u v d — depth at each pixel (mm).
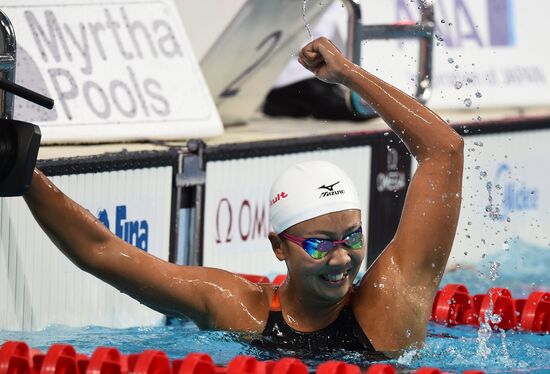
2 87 11492
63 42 18141
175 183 18047
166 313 12891
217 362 12094
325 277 11922
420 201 12430
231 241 19125
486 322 15070
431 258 12352
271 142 19547
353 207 11953
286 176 12297
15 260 15844
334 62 12758
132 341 14305
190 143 18125
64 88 17859
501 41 25688
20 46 17609
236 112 21672
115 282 12445
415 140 12484
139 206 17594
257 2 20703
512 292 20156
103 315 16922
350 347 12266
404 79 23344
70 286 16531
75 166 16562
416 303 12312
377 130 21344
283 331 12414
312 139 20219
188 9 21047
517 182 23688
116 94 18391
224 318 12641
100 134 17922
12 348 11562
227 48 20984
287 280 12602
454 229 12367
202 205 18484
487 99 24812
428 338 13938
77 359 11492
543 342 14344
